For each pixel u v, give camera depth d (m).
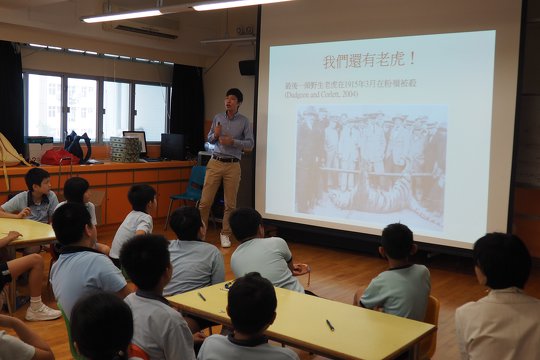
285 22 6.05
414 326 2.23
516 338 1.70
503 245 1.80
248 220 3.01
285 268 2.93
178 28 7.61
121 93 7.67
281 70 6.11
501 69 4.74
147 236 2.05
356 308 2.45
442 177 5.12
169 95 8.30
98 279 2.48
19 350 1.89
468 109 4.94
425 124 5.18
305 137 5.98
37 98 6.76
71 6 6.44
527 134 5.68
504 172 4.78
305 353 3.33
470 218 4.98
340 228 5.79
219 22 8.18
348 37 5.60
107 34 6.85
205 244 2.92
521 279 1.79
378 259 5.77
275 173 6.22
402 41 5.27
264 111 6.26
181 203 7.57
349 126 5.66
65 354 3.25
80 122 7.22
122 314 1.36
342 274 5.15
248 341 1.69
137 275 1.99
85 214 2.60
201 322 2.80
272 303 1.69
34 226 4.13
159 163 7.25
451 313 4.16
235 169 6.24
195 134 8.36
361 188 5.62
